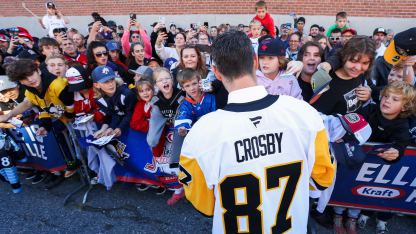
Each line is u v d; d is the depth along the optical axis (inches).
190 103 79.2
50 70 110.6
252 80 34.9
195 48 95.3
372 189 79.4
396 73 92.5
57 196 110.7
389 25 249.4
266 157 34.3
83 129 99.2
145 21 293.1
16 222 96.7
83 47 177.8
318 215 88.0
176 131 80.2
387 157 68.9
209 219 95.0
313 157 35.7
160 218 96.0
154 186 109.2
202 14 279.4
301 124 34.3
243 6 269.3
